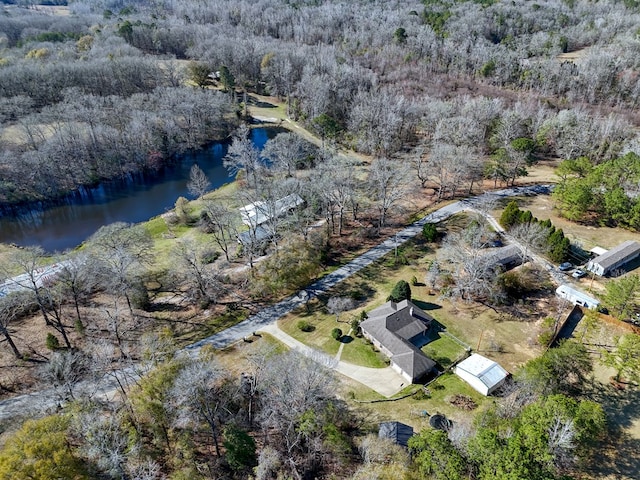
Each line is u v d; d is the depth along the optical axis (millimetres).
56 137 114312
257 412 49938
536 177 108375
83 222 102062
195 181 106562
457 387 55688
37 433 38344
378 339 61438
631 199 83438
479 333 64062
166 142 132000
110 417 44500
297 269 72125
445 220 90688
